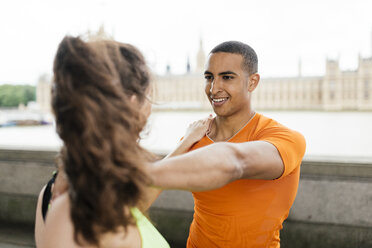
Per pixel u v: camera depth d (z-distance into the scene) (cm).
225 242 90
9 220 257
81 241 41
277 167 68
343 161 183
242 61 92
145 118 51
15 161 253
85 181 40
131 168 41
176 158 50
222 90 92
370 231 181
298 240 193
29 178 249
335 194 186
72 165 41
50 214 45
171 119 2758
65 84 41
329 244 188
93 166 39
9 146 268
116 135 40
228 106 93
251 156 61
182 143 98
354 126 2173
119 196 42
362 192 181
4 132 1609
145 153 50
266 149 68
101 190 40
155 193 71
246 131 94
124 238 44
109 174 40
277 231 94
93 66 42
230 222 88
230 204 86
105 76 41
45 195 51
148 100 50
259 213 87
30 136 1484
